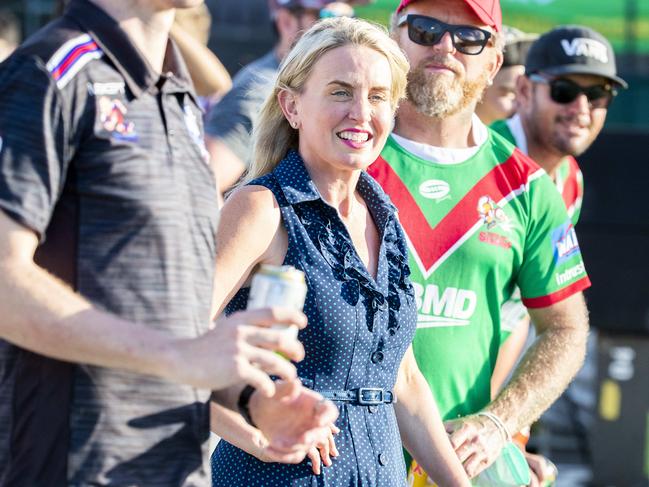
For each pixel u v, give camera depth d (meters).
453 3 14.27
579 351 15.02
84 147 8.27
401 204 14.12
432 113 14.25
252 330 8.07
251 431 10.72
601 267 25.08
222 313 11.59
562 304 14.99
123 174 8.32
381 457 11.26
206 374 7.91
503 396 14.43
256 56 26.00
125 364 7.95
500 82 20.95
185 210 8.70
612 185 24.92
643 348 25.95
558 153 18.36
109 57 8.41
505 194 14.54
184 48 17.72
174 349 7.95
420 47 14.27
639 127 25.44
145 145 8.45
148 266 8.39
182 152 8.78
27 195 7.96
